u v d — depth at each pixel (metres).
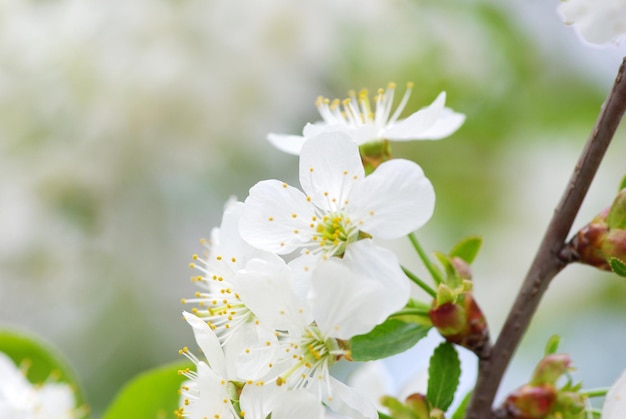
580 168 0.32
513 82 0.55
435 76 0.55
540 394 0.32
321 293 0.31
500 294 0.55
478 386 0.32
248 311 0.32
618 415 0.31
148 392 0.38
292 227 0.32
